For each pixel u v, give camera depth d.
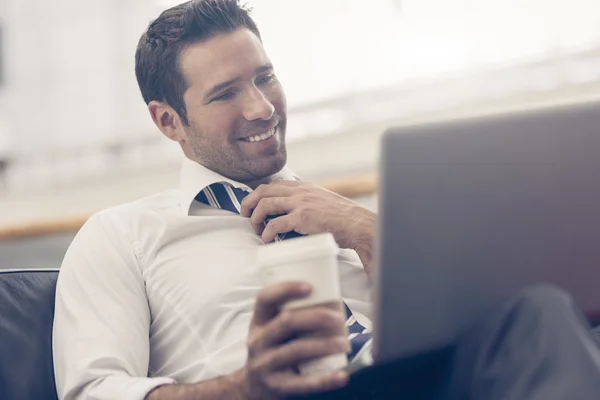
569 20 2.21
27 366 1.37
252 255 1.50
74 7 2.85
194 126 1.63
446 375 0.97
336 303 0.98
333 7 2.49
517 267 0.93
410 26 2.40
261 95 1.61
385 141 0.91
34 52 2.90
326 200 1.54
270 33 2.56
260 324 1.00
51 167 2.91
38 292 1.48
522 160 0.92
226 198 1.60
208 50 1.60
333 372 0.99
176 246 1.51
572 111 0.92
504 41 2.29
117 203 2.82
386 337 0.94
